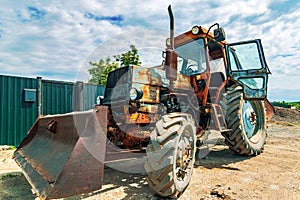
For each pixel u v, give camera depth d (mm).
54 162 2289
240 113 4188
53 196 1751
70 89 7922
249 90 4156
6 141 6551
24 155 3111
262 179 3047
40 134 3303
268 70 3953
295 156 4586
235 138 4188
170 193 2225
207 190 2619
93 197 2430
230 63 4473
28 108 6996
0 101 6531
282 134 8930
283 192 2574
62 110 7699
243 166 3760
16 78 6844
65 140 2518
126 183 2889
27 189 2766
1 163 4320
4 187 2846
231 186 2762
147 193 2525
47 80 7457
